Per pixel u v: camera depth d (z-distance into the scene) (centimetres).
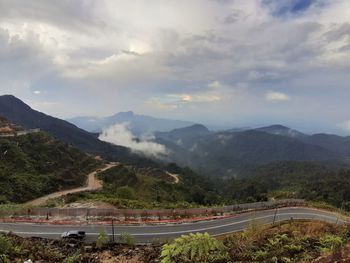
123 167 11488
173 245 844
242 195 13338
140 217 3456
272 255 1059
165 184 11406
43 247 1362
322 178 15838
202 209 4169
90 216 3328
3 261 1069
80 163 10988
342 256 844
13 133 10362
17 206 3859
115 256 1309
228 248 1155
